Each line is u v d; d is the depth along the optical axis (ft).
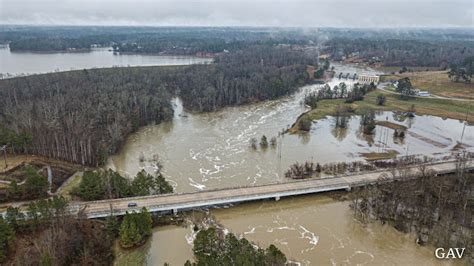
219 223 288.30
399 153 441.68
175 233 274.16
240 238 265.75
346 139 489.67
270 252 221.25
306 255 250.37
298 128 524.93
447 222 269.44
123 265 237.25
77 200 302.66
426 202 288.51
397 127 539.29
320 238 270.67
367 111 582.76
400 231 276.21
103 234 257.75
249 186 332.19
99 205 291.17
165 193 320.09
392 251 255.50
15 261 219.20
